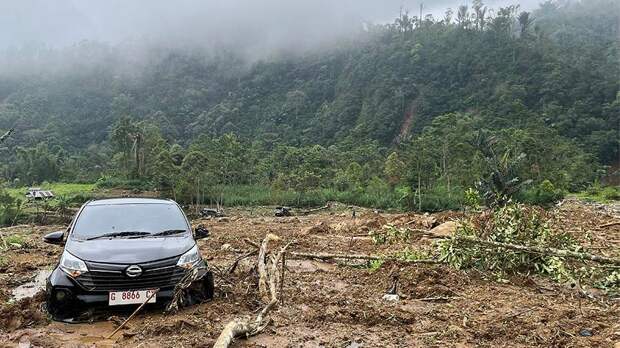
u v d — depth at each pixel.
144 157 74.31
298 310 6.27
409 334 5.41
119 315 6.02
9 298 7.39
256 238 14.35
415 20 163.00
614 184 71.88
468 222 9.34
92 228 6.89
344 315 5.99
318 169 63.09
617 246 11.05
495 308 6.43
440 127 62.03
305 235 15.12
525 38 127.56
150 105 169.75
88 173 87.50
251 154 72.31
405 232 10.16
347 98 133.00
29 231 23.27
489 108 99.88
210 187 54.81
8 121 147.12
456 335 5.32
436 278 7.87
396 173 54.03
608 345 4.94
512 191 24.83
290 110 146.25
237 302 6.55
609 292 7.32
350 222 18.83
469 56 123.94
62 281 5.92
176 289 6.04
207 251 12.05
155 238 6.69
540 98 102.44
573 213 21.73
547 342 5.07
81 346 5.01
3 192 45.41
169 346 4.97
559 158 64.06
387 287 7.69
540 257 8.52
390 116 113.56
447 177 49.81
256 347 4.97
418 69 128.50
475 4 140.50
